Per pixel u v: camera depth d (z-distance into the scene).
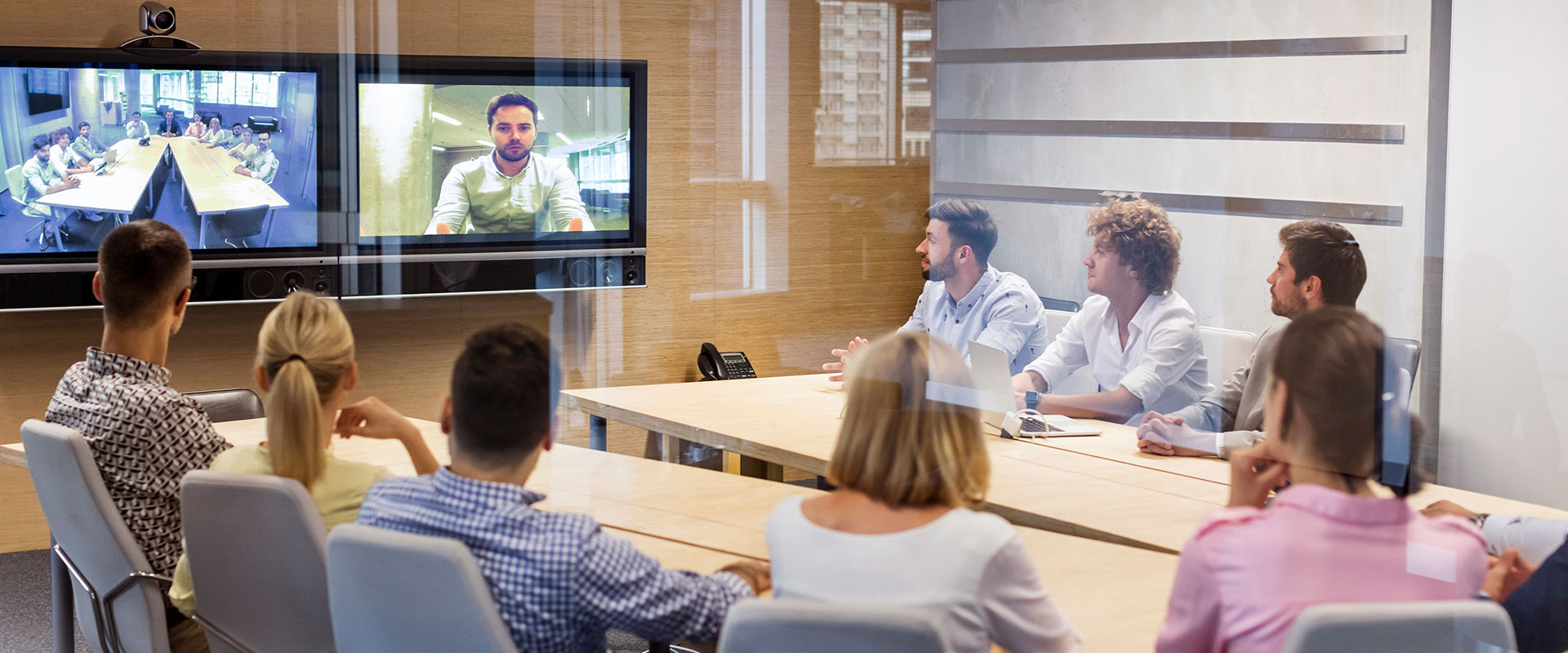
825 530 1.28
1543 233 2.46
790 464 2.34
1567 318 2.43
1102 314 2.83
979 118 3.10
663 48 3.57
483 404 1.35
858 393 1.36
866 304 3.60
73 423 1.81
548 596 1.26
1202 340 2.77
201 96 3.36
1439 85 2.61
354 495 1.73
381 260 3.54
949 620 1.18
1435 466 2.50
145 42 3.28
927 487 1.29
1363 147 2.70
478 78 3.59
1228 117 2.81
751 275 3.62
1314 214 2.76
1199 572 1.28
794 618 1.05
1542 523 1.64
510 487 1.32
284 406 1.69
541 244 3.60
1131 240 2.79
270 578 1.55
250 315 3.53
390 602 1.27
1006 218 3.01
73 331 3.39
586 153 3.59
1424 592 1.23
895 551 1.23
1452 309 2.56
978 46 3.09
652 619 1.29
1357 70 2.69
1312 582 1.24
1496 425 2.49
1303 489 1.32
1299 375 1.65
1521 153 2.48
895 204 3.51
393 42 3.51
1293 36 2.76
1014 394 2.68
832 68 3.56
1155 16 2.90
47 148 3.22
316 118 3.48
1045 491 1.96
